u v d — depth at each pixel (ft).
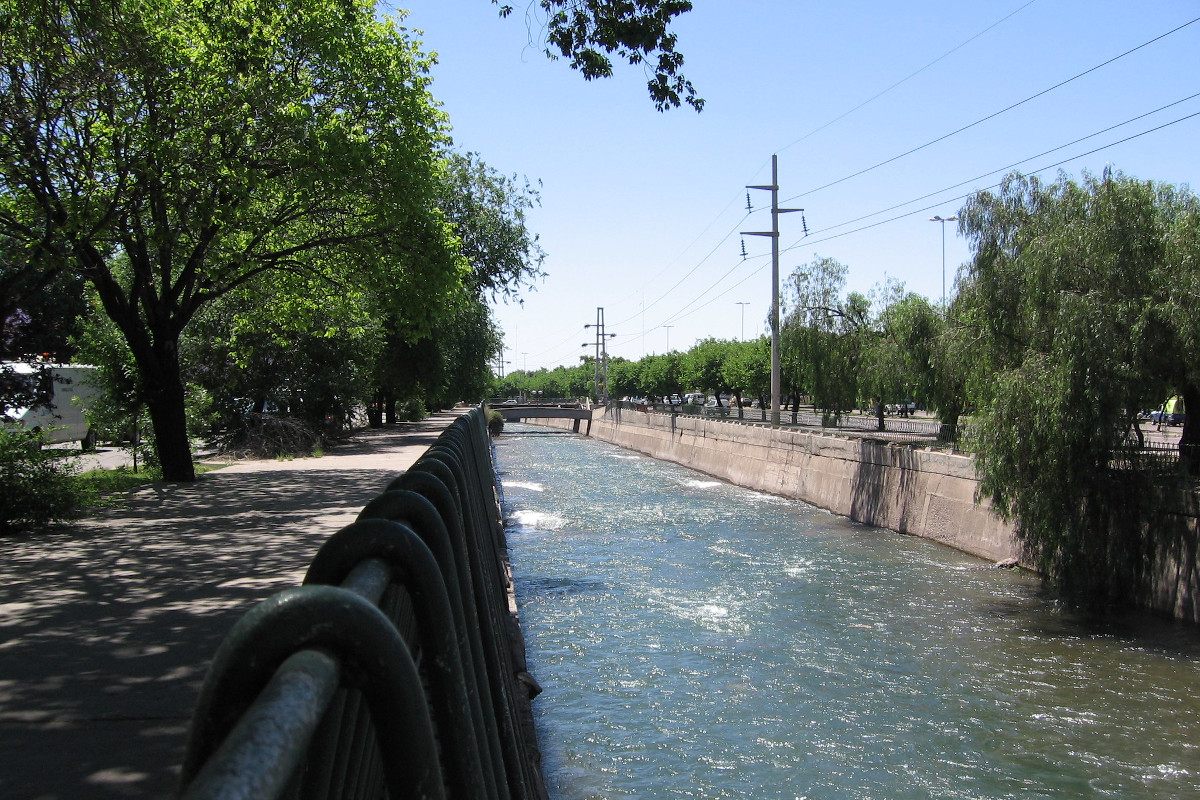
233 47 48.49
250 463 76.59
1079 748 32.09
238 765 2.06
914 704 36.29
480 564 16.08
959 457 70.03
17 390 90.84
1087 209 50.88
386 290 61.98
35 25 38.37
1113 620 47.70
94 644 20.45
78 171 44.68
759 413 246.88
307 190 52.49
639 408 220.23
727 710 35.50
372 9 56.95
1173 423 94.94
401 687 3.15
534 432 289.74
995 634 45.62
